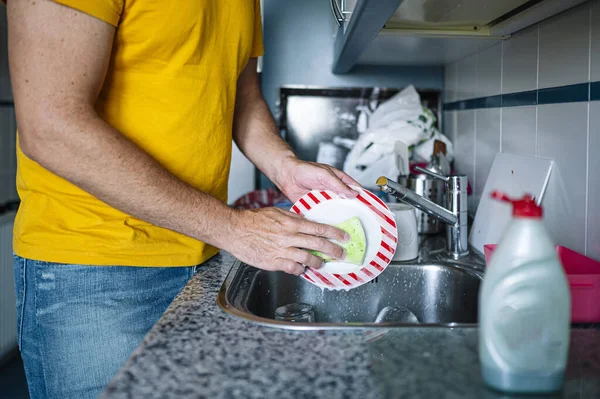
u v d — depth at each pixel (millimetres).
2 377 2605
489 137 1652
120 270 1024
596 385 617
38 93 819
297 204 1163
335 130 2426
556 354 592
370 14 1044
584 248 1075
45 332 1015
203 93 1067
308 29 2412
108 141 863
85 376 1021
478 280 1142
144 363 676
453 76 2156
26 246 1013
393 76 2385
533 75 1307
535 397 592
